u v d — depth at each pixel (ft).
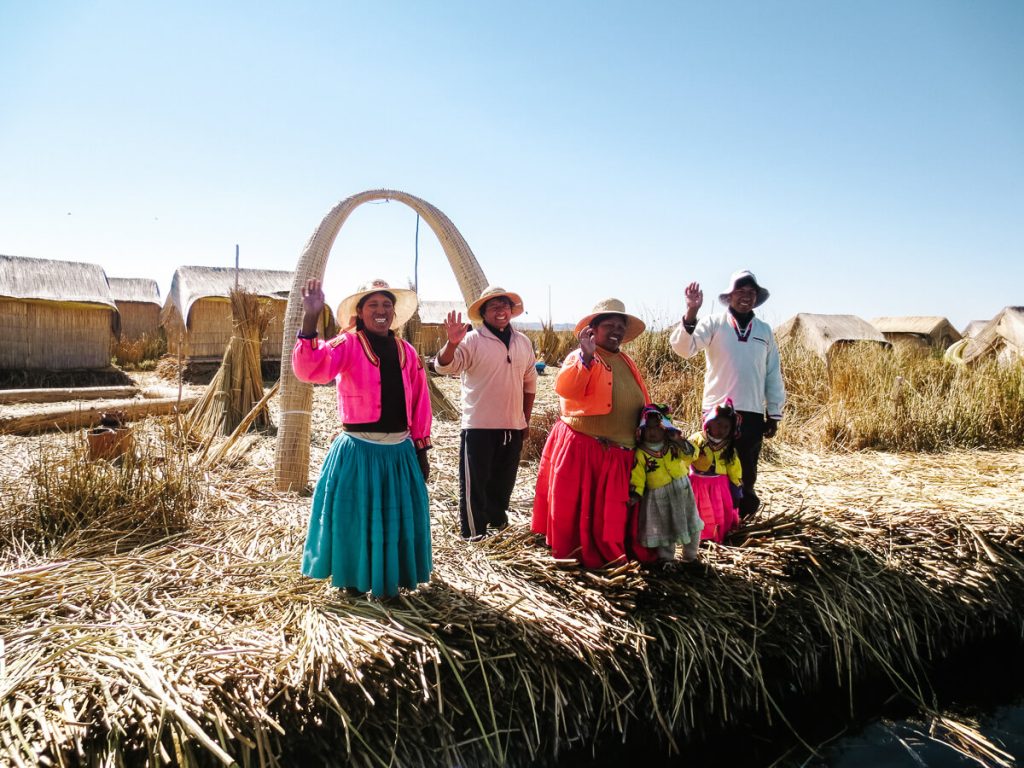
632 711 10.30
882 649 12.55
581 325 12.34
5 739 7.23
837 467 21.47
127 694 7.84
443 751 9.03
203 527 14.20
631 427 12.05
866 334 66.80
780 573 12.50
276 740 8.06
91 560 12.16
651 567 12.15
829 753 10.71
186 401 32.19
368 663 8.85
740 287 13.82
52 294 48.80
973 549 14.55
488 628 10.01
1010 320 42.27
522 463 21.29
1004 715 11.88
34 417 26.37
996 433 25.75
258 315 26.71
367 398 10.14
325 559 10.06
